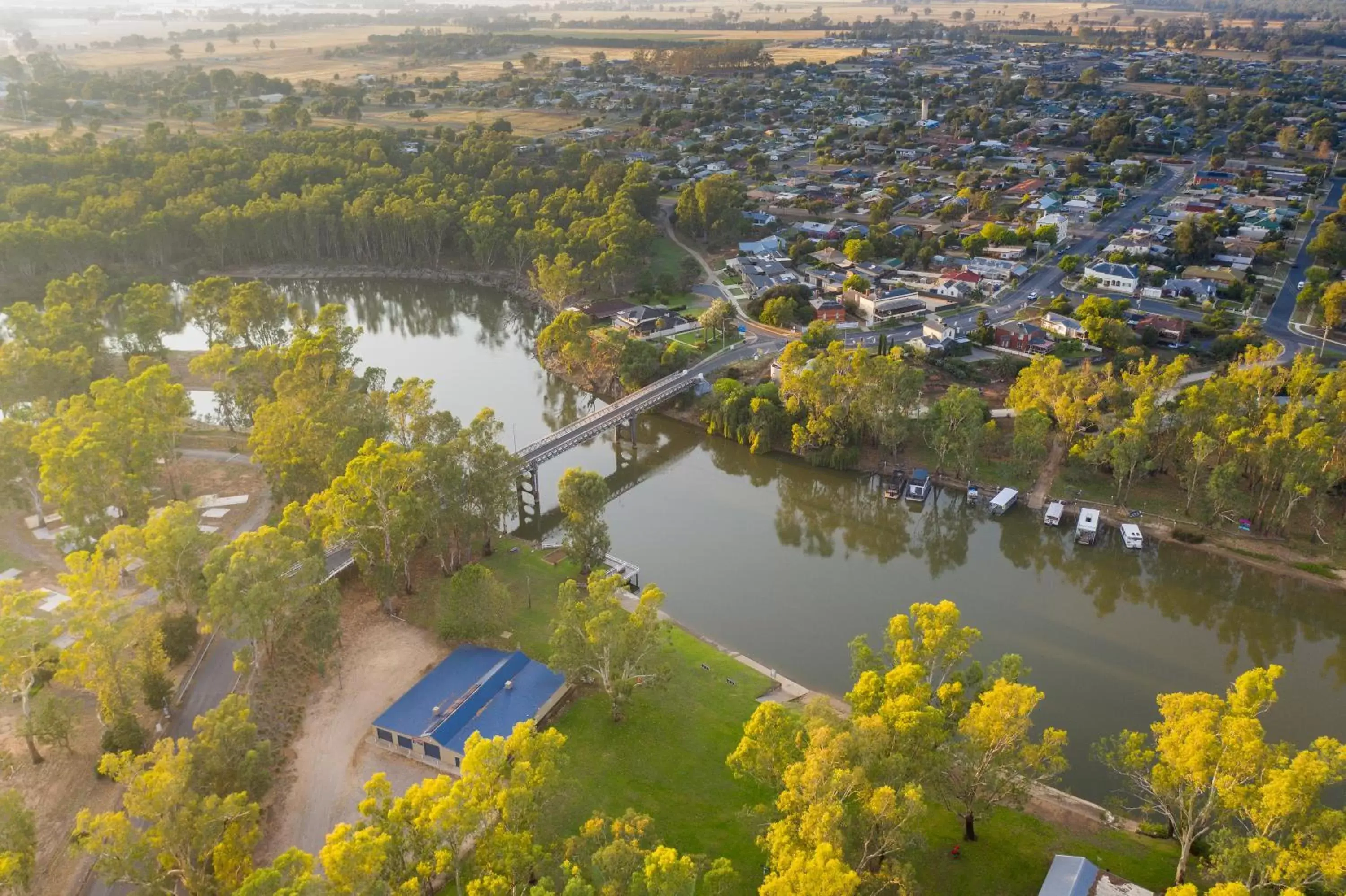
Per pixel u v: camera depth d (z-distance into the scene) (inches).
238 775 3971.5
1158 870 3932.1
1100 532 7214.6
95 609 4598.9
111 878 3447.3
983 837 4165.8
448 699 4940.9
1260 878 3299.7
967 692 4493.1
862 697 3988.7
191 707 4909.0
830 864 2945.4
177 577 5305.1
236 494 7386.8
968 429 7618.1
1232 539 6914.4
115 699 4598.9
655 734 4911.4
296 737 4840.1
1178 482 7632.9
